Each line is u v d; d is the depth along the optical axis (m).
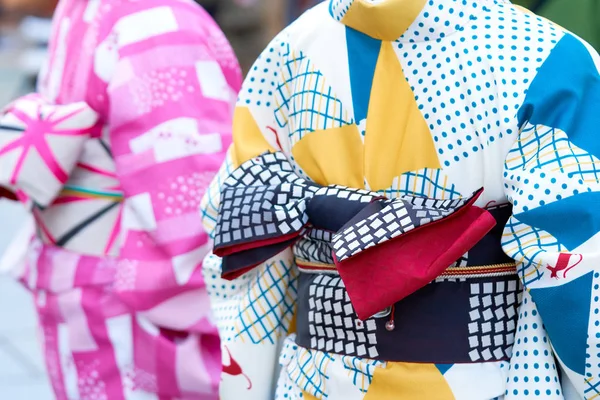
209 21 2.70
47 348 2.77
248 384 2.03
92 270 2.62
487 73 1.63
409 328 1.70
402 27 1.69
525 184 1.56
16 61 9.89
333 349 1.79
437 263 1.59
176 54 2.53
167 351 2.55
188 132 2.48
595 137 1.58
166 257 2.50
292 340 1.97
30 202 2.78
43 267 2.71
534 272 1.58
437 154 1.66
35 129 2.56
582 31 2.86
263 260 1.84
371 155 1.72
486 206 1.67
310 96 1.83
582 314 1.54
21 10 10.42
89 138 2.60
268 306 2.00
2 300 5.48
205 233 2.47
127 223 2.55
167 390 2.59
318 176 1.84
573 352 1.57
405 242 1.62
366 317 1.64
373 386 1.73
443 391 1.67
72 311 2.64
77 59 2.64
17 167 2.55
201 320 2.53
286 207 1.79
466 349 1.68
